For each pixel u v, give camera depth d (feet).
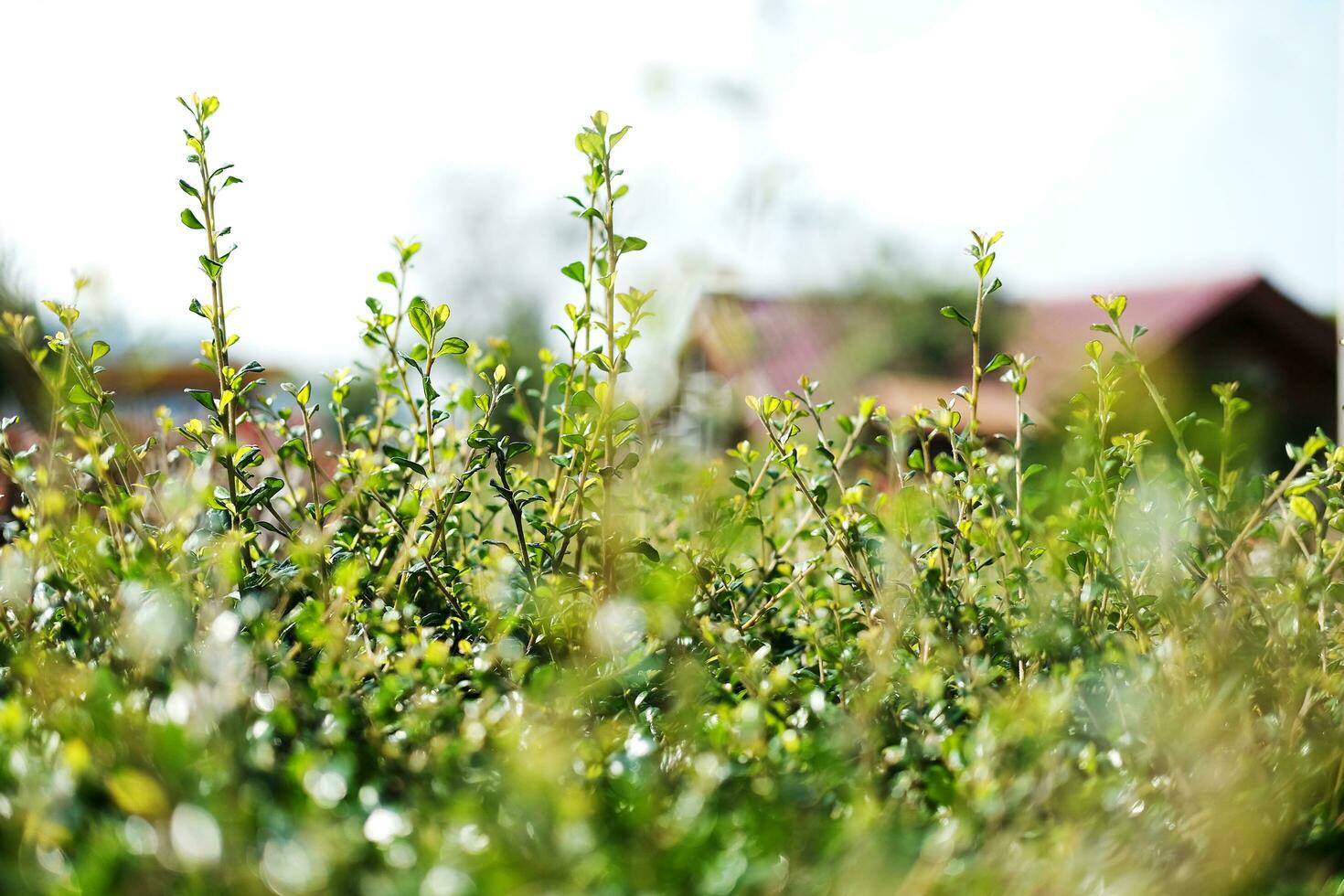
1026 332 47.70
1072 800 5.56
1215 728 6.31
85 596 7.39
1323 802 6.26
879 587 7.89
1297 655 6.92
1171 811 5.98
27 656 6.39
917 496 8.44
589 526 8.09
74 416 7.84
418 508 8.21
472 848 4.70
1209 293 59.62
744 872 4.71
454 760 5.83
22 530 8.82
